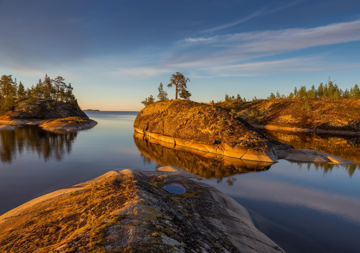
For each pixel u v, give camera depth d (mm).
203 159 27375
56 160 25031
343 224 11039
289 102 111312
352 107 78938
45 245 5680
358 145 40844
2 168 21062
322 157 27047
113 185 10086
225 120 34250
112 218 5996
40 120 80812
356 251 8766
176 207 8539
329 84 117938
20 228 7500
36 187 15977
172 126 43656
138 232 5285
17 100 93375
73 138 45031
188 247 5332
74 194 10250
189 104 46469
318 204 13609
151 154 30234
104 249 4457
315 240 9477
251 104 134375
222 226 8602
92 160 25547
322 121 76812
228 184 17312
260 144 28000
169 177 16062
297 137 54250
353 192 15984
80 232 5469
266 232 10008
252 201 13875
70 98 109125
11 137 42312
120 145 37812
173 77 61156
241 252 6770
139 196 7898
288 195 15117
